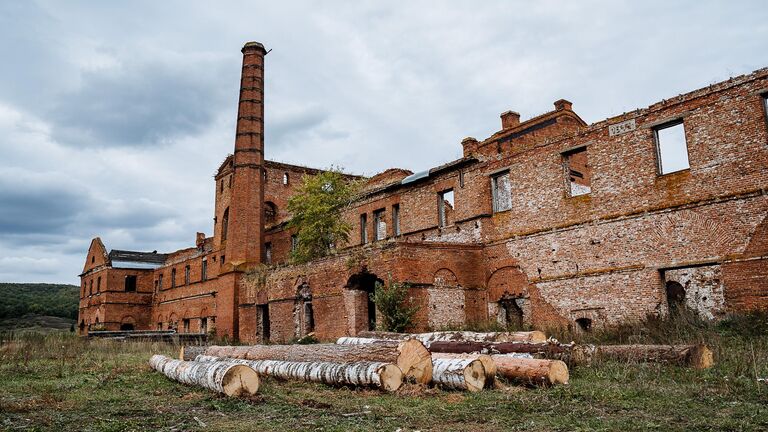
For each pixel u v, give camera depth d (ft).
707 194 64.18
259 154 139.95
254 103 142.10
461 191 93.76
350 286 89.86
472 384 36.06
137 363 62.39
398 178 116.06
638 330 59.41
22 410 32.19
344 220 119.85
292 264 104.99
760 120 60.80
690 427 24.97
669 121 68.44
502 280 85.20
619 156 72.95
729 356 43.60
